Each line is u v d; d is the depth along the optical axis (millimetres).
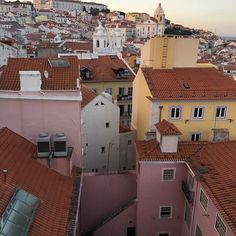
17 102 27922
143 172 31328
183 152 31297
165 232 33906
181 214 33094
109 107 44812
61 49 91312
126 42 182250
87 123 44406
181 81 41781
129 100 68312
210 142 32188
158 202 32562
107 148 46750
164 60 44125
